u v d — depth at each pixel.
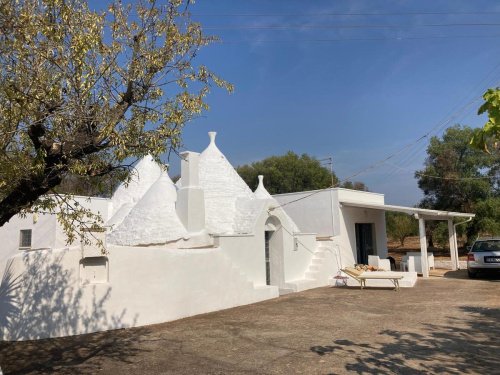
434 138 33.75
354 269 16.31
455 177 31.00
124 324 9.18
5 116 5.50
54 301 8.45
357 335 8.02
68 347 7.61
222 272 11.59
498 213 28.08
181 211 13.01
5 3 5.42
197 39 6.53
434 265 22.75
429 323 8.96
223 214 14.44
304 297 13.38
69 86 5.70
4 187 5.39
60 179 5.70
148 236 12.70
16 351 7.36
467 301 11.77
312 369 6.00
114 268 9.24
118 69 6.06
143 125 6.04
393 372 5.76
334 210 19.19
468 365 6.00
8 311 8.23
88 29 6.07
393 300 12.30
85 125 5.71
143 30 6.33
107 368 6.36
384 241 22.59
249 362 6.45
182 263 10.49
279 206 15.07
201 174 15.63
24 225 17.06
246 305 12.07
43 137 5.59
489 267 16.58
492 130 3.31
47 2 5.78
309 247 16.73
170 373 6.05
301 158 46.00
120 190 17.86
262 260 13.85
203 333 8.55
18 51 5.55
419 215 18.30
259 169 43.47
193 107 6.23
